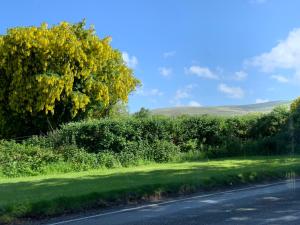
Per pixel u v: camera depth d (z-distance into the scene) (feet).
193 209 37.01
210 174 54.75
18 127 110.01
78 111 112.57
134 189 43.88
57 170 71.20
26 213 36.45
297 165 64.13
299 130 97.81
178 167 69.36
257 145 95.25
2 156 70.85
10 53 105.29
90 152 82.38
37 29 106.32
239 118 99.25
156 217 34.24
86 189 44.68
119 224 32.30
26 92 105.40
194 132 92.79
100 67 112.98
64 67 106.42
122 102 124.06
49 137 84.02
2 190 47.93
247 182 52.75
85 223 33.17
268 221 31.53
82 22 112.98
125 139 83.46
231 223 31.24
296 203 38.45
